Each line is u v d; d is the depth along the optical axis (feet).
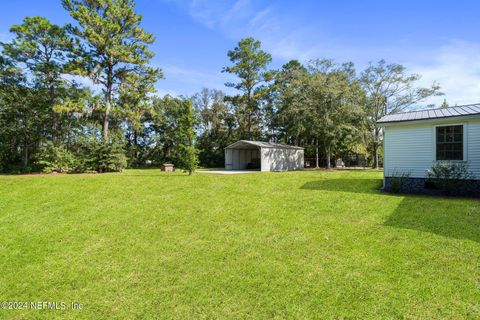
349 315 9.17
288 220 19.62
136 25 62.80
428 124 30.07
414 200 24.43
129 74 63.87
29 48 61.62
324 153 95.96
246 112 100.83
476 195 27.12
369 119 78.18
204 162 111.55
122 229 18.63
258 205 24.07
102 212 22.50
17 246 16.07
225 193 29.45
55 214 22.07
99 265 13.64
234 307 9.94
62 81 66.39
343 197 26.23
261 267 12.82
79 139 59.16
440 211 20.30
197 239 16.66
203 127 117.60
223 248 15.21
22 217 21.42
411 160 31.17
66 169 56.65
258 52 91.97
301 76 77.51
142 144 116.88
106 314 9.89
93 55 60.49
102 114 64.44
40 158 59.00
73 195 28.48
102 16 60.49
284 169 79.46
